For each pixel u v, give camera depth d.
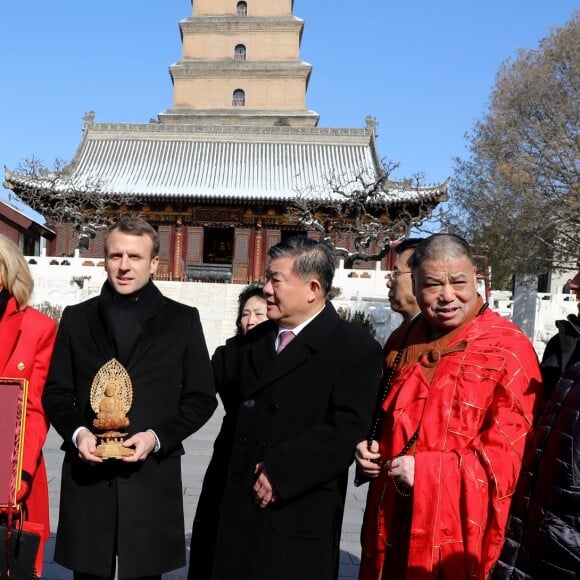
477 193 27.02
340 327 3.39
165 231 36.25
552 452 2.63
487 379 3.17
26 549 3.30
